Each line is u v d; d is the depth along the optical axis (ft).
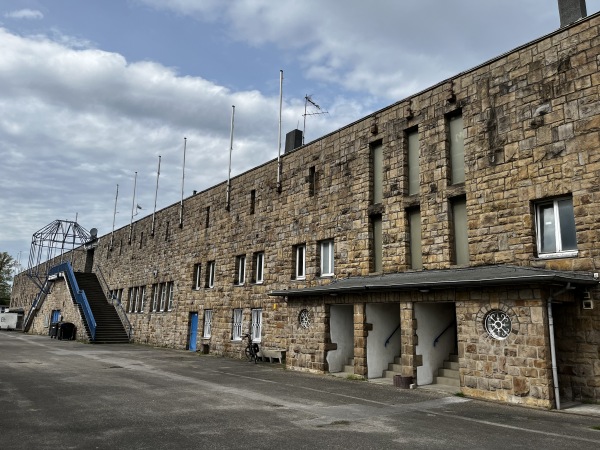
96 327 106.83
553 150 38.06
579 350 34.19
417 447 21.70
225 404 31.48
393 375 45.01
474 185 42.96
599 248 34.37
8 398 31.99
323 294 49.75
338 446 21.61
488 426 26.23
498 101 42.45
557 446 22.21
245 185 75.56
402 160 50.42
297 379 44.91
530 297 32.91
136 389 37.19
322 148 61.31
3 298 263.90
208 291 80.69
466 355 36.22
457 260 44.55
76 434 22.84
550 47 39.50
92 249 153.28
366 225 53.11
